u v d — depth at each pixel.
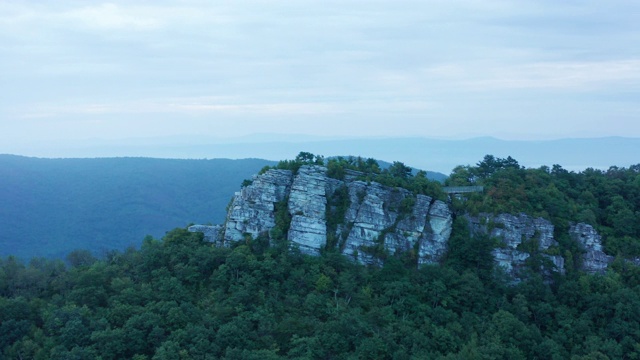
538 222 134.88
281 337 111.31
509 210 135.25
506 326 114.31
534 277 127.38
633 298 120.62
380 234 133.75
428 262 131.62
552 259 132.62
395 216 135.25
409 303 118.94
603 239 138.75
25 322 113.19
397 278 125.81
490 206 136.50
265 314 114.19
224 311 113.94
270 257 126.44
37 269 135.25
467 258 129.88
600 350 112.38
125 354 107.06
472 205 137.25
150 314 111.69
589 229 137.75
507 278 128.50
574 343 116.38
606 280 126.88
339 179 139.12
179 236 139.75
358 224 134.00
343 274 123.69
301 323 112.31
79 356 102.75
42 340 109.56
